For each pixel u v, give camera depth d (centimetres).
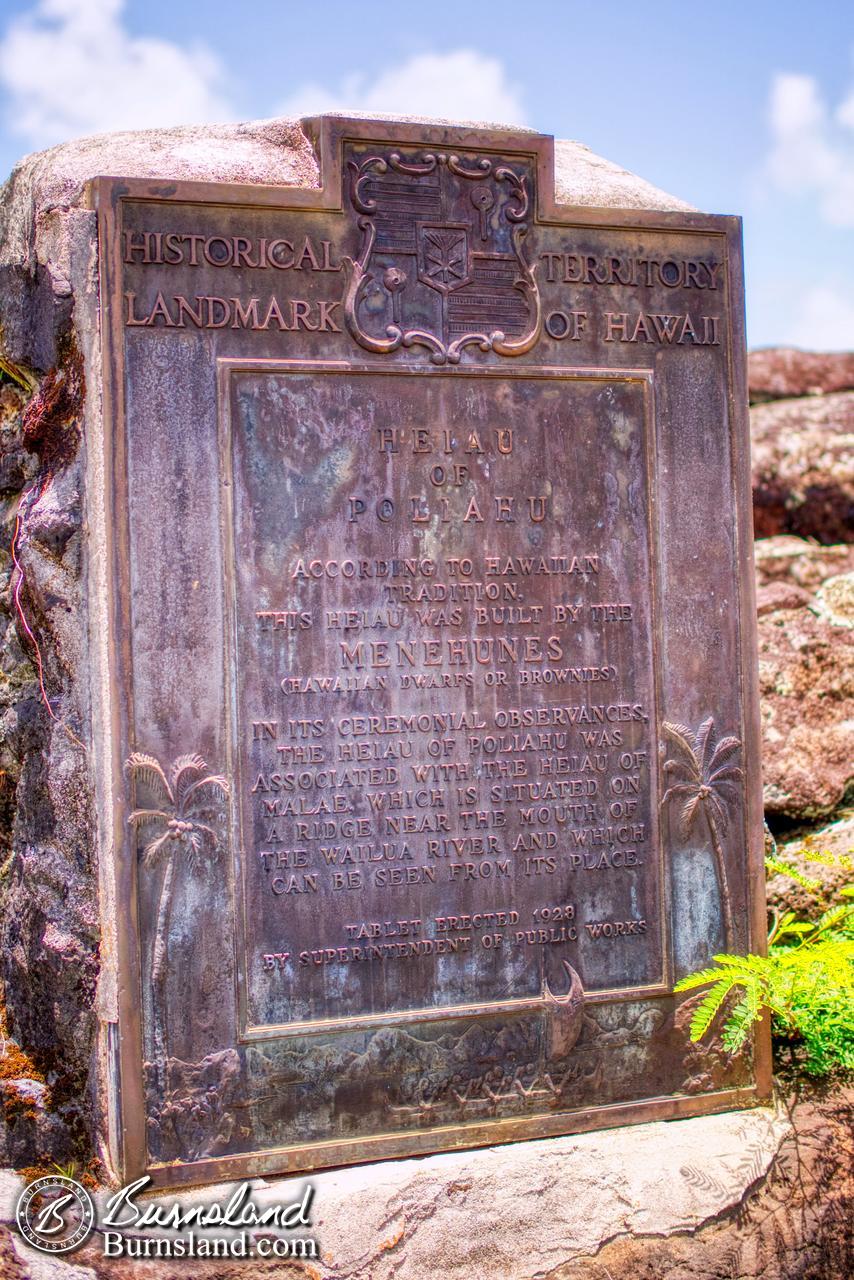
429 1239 328
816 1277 344
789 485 654
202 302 324
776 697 493
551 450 351
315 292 333
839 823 471
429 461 342
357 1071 335
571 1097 352
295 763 330
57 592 335
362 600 336
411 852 340
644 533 359
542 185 350
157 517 320
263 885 328
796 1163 354
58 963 335
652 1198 341
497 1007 345
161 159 339
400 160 339
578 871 353
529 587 349
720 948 366
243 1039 325
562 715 352
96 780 326
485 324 346
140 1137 318
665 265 362
